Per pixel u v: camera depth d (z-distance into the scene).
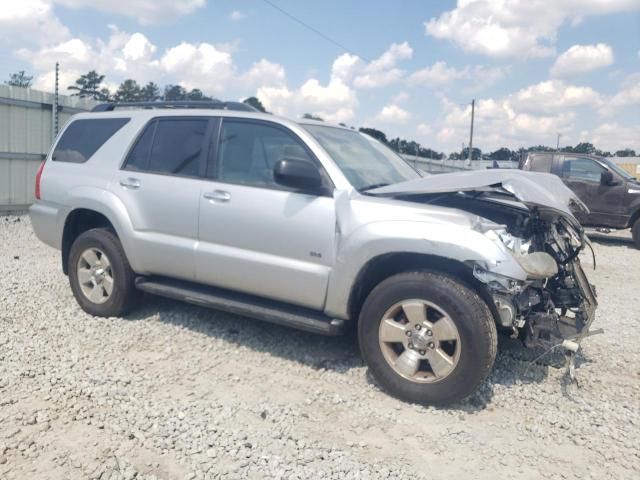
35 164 11.66
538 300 3.93
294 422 3.55
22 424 3.34
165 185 4.88
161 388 3.93
